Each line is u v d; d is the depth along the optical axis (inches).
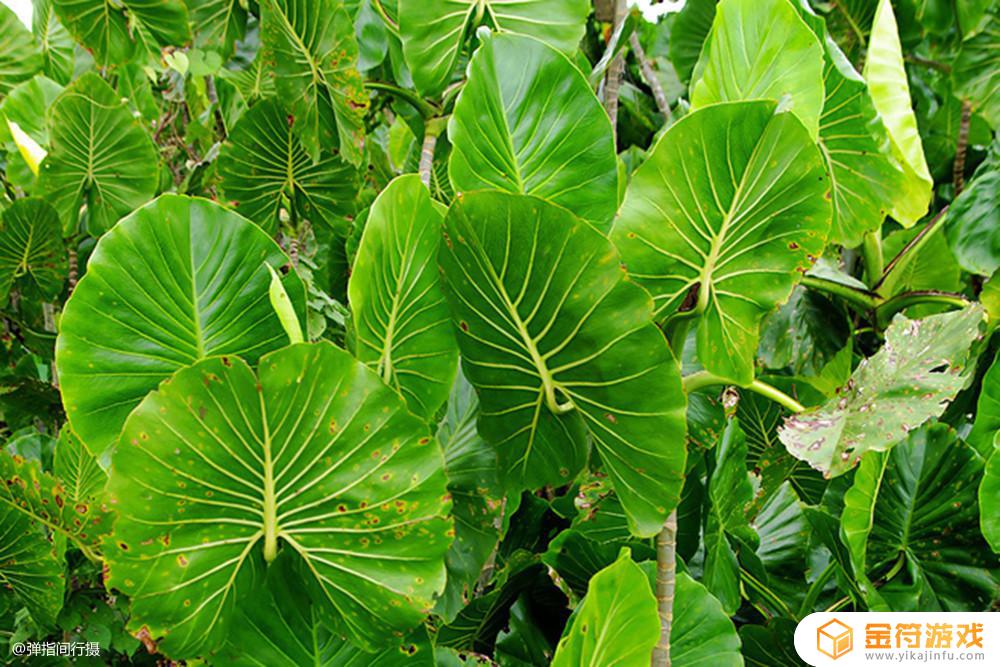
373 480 51.3
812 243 53.9
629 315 49.4
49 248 115.8
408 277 56.5
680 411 51.1
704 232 53.9
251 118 95.7
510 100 58.4
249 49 104.7
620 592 55.2
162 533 49.6
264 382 48.3
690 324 59.4
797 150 50.5
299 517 52.4
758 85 59.1
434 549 52.4
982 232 93.7
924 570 81.7
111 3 99.9
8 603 83.9
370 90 93.7
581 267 48.7
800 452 56.9
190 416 48.1
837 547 79.7
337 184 103.0
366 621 54.6
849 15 126.0
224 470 49.8
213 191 130.6
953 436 79.1
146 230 53.9
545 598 86.4
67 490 81.3
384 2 94.5
